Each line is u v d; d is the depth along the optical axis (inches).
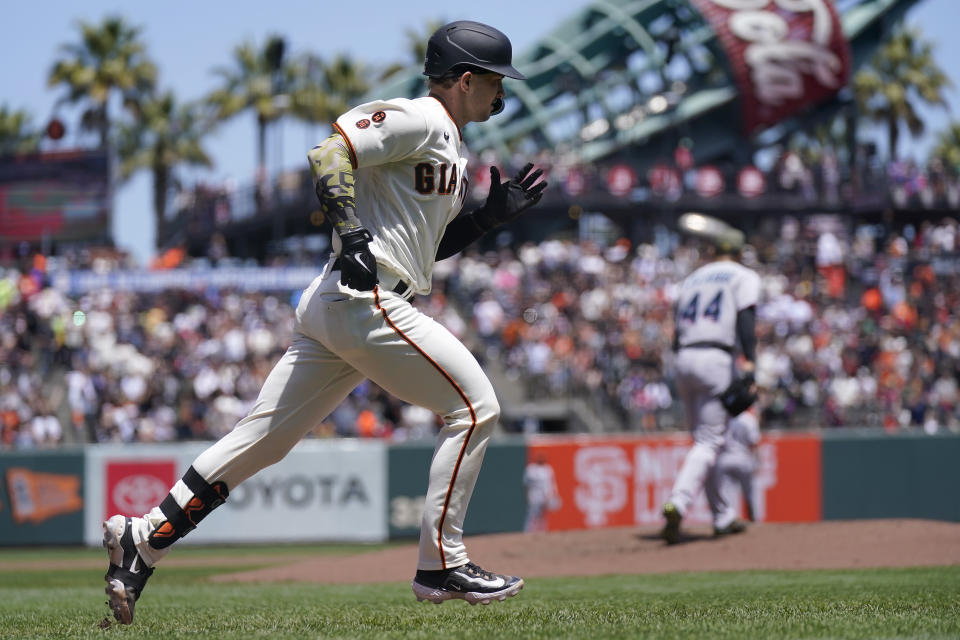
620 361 1346.0
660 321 1441.9
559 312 1475.1
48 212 1695.4
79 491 994.7
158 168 2800.2
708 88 2217.0
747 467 546.9
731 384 513.7
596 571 467.5
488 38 231.1
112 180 1708.9
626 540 554.3
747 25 2073.1
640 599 302.8
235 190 2197.3
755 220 2112.5
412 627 224.4
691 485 521.7
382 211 223.6
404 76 2236.7
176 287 1466.5
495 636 203.2
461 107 233.0
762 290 1557.6
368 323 220.4
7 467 987.9
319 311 222.4
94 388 1227.9
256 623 240.8
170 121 2800.2
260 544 1001.5
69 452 995.9
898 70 3006.9
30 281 1378.0
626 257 1754.4
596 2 2144.4
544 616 245.4
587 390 1334.9
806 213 2074.3
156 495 1003.9
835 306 1562.5
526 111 2177.7
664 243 1958.7
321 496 1015.6
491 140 2006.6
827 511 1059.3
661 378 1306.6
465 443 229.9
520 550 549.6
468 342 1449.3
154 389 1241.4
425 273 230.5
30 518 987.9
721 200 1984.5
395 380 226.2
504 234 2070.6
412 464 1032.2
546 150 2043.6
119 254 1707.7
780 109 2110.0
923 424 1285.7
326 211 212.1
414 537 1027.3
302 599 340.2
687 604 276.1
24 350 1288.1
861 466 1071.0
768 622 225.5
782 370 1310.3
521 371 1389.0
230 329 1349.7
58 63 2684.5
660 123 2118.6
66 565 785.6
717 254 525.0
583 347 1386.6
